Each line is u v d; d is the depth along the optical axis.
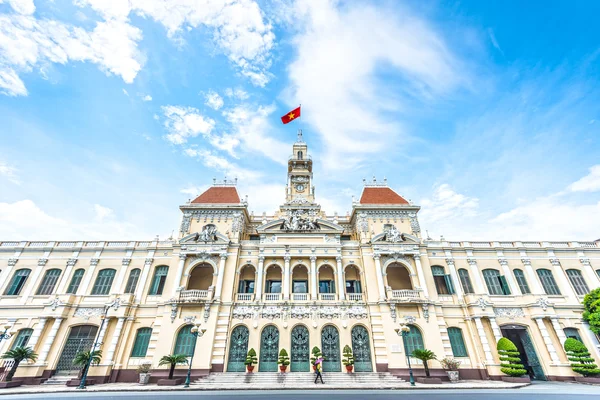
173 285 41.16
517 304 40.66
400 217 47.41
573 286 42.50
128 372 36.50
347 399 21.72
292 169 58.84
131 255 44.69
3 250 44.12
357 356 37.50
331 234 45.84
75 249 44.72
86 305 40.00
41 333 37.44
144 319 40.03
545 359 37.06
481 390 27.19
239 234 45.69
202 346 36.50
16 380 33.31
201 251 43.06
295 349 37.50
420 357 33.53
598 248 44.94
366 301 40.50
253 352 35.75
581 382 33.69
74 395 24.95
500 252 45.00
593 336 38.12
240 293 41.56
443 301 41.31
